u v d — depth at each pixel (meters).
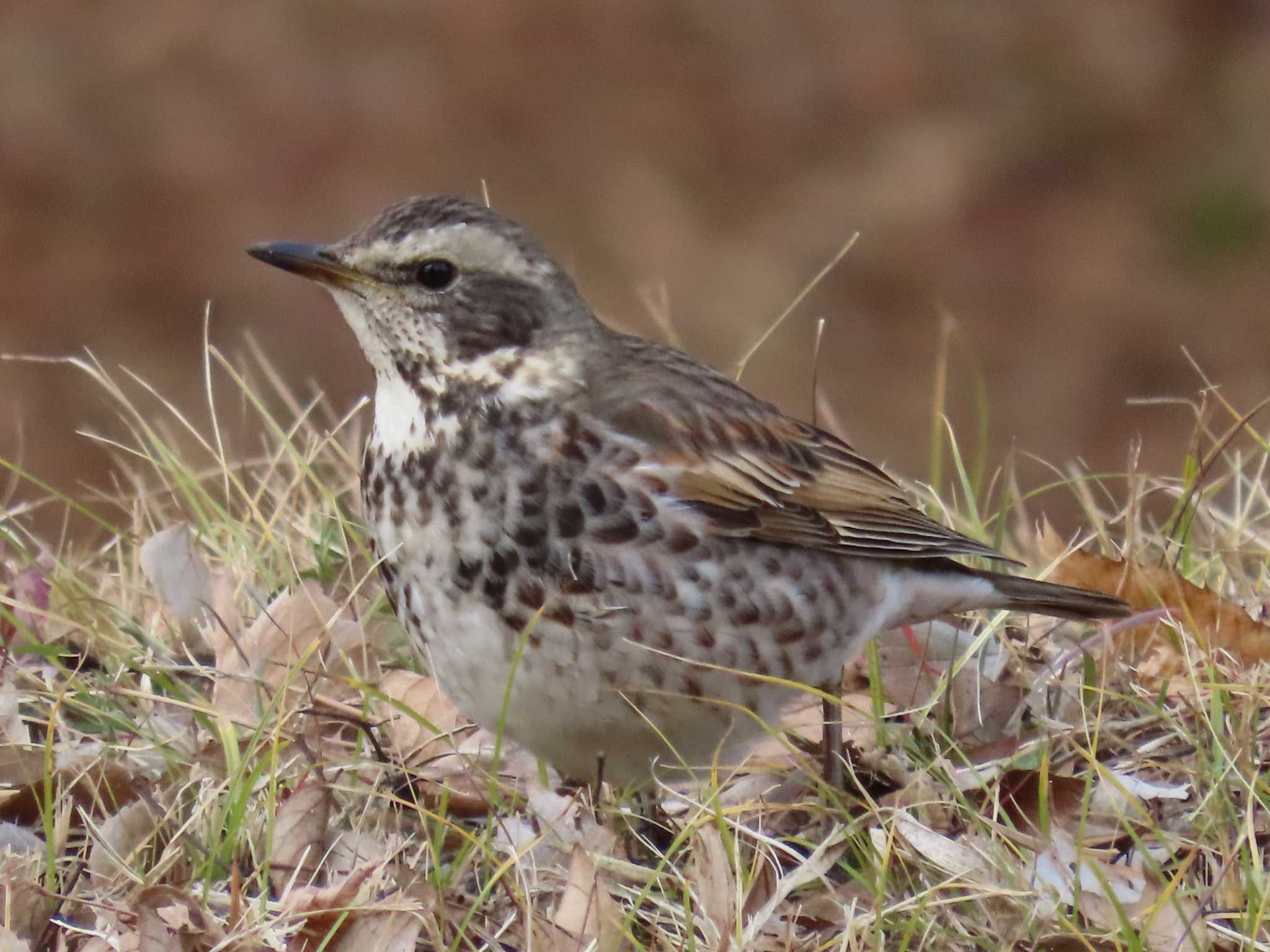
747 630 9.80
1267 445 11.96
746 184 29.00
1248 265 28.08
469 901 9.15
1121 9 31.83
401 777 10.10
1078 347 26.44
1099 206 28.97
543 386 9.80
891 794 10.09
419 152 28.67
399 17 30.23
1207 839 9.38
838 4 31.42
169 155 28.27
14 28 29.59
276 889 9.29
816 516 10.14
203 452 19.91
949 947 8.82
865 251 27.89
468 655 9.59
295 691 10.77
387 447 9.80
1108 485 19.12
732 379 10.77
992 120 30.34
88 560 12.52
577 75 30.16
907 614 10.69
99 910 8.98
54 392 23.91
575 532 9.46
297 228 27.33
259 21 29.72
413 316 9.84
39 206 27.42
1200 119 30.50
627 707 9.56
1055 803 9.81
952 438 12.41
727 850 9.02
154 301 25.94
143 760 10.36
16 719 10.40
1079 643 11.35
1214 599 11.12
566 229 27.89
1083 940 8.55
